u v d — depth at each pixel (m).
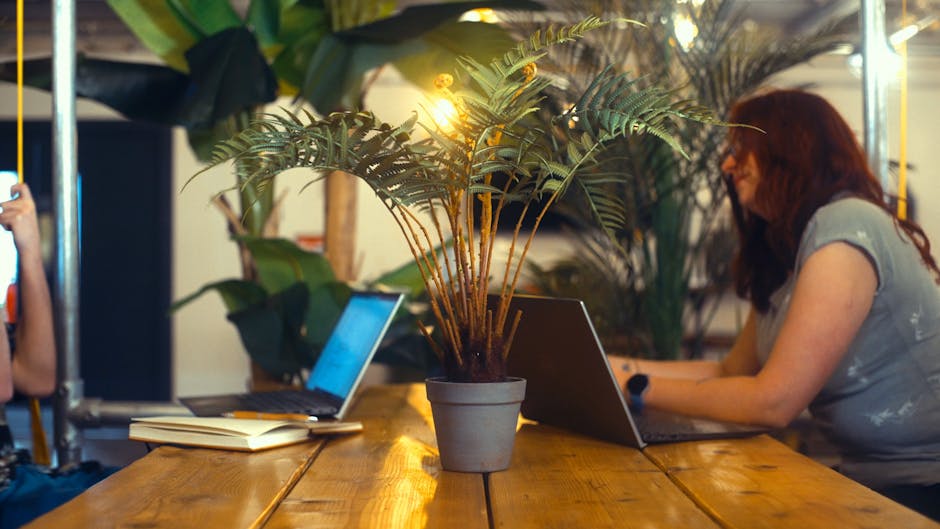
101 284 8.43
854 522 1.00
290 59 3.14
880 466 1.75
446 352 1.31
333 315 2.98
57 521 1.00
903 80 2.49
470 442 1.28
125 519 1.01
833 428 1.82
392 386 2.45
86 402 2.12
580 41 3.12
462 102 1.15
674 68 3.16
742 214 2.09
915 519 1.01
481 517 1.04
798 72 7.63
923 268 1.76
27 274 2.12
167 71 2.98
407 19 2.75
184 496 1.12
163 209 8.28
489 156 1.19
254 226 3.15
